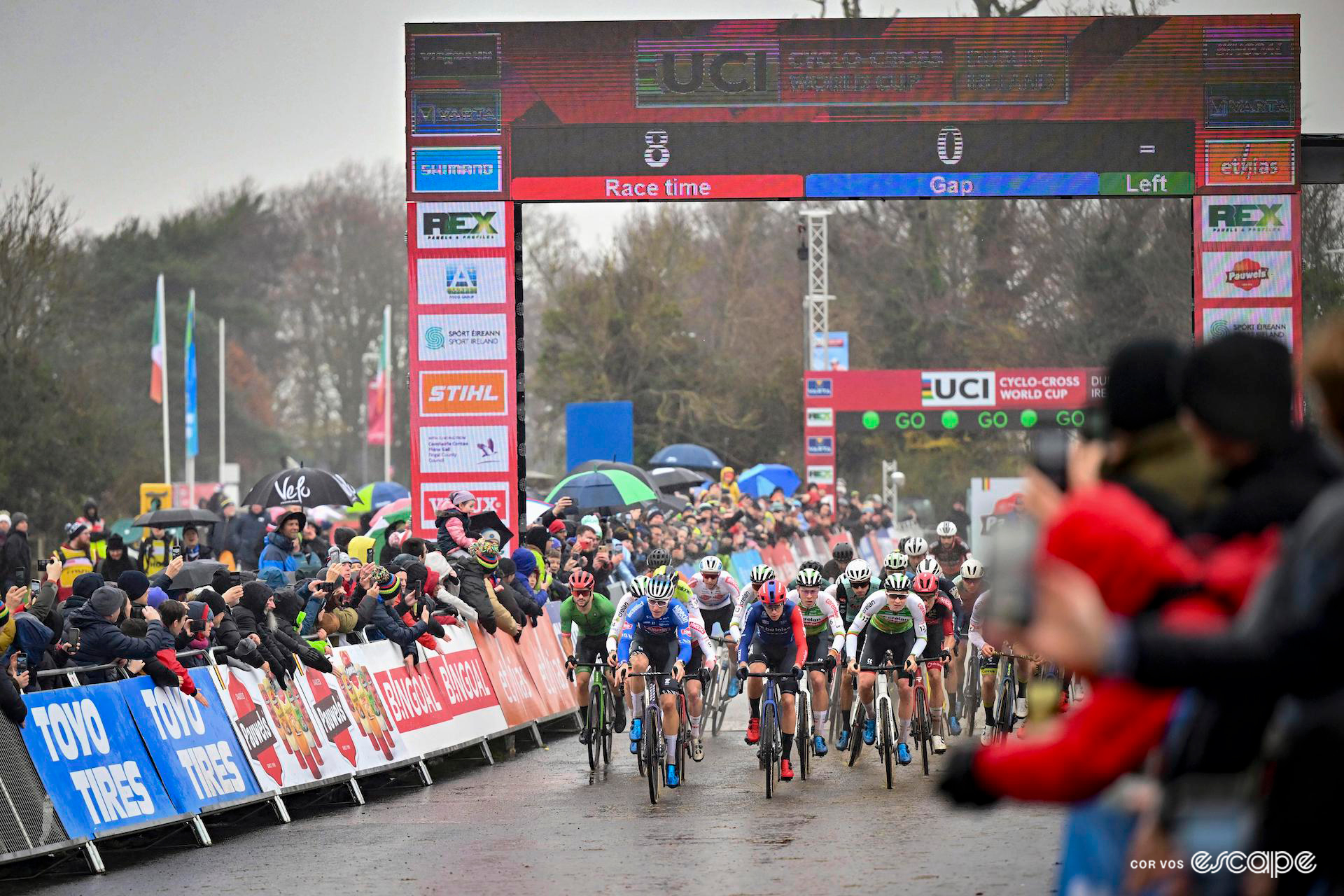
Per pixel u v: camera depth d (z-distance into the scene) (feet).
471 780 122.21
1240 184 176.24
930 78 173.78
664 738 111.45
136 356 601.62
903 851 82.64
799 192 173.27
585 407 252.21
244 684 102.63
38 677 90.33
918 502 435.94
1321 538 25.88
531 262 533.14
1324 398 27.99
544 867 81.30
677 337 483.51
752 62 173.27
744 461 485.97
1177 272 421.59
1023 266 452.35
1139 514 28.50
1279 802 27.81
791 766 115.34
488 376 174.60
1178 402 30.83
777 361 495.82
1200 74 175.73
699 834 91.25
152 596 103.45
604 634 124.26
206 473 638.53
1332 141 180.65
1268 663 25.41
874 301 492.54
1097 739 27.99
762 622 113.09
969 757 29.43
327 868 83.46
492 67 173.47
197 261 654.94
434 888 76.07
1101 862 30.81
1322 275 330.75
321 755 108.37
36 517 366.84
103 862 88.17
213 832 98.99
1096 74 174.91
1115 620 26.13
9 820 79.77
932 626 128.67
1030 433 356.59
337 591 113.60
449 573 140.87
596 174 173.27
